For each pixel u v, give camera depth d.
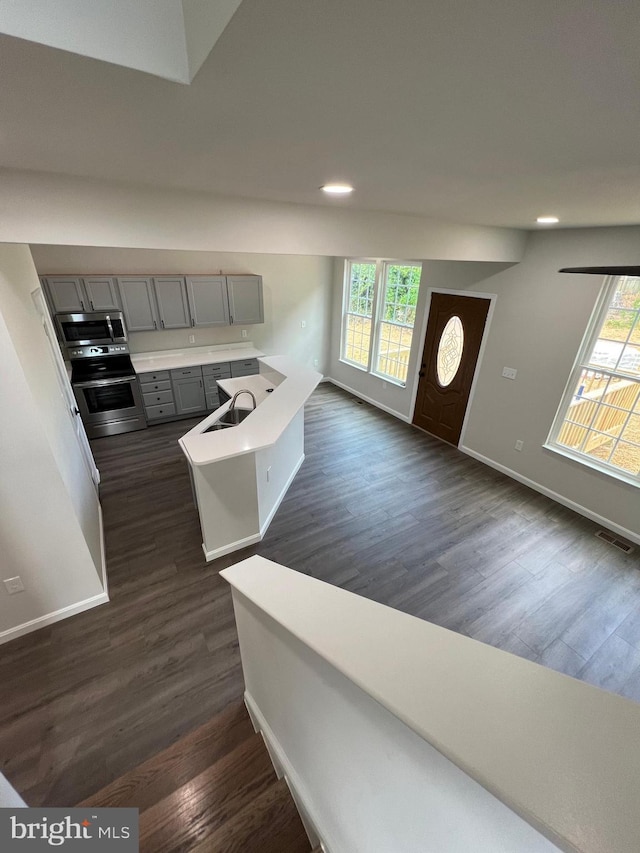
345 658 0.65
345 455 4.75
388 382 5.86
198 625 2.51
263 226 2.35
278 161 1.38
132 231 1.98
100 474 4.19
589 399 3.56
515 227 3.41
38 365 2.34
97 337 4.71
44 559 2.33
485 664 0.55
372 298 5.88
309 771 1.10
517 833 0.39
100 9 0.61
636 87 0.69
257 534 3.28
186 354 5.72
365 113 0.90
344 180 1.68
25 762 1.83
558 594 2.86
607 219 2.57
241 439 2.81
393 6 0.48
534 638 2.54
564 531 3.50
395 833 0.70
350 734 0.76
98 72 0.68
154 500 3.76
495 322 4.16
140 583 2.81
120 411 5.03
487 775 0.37
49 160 1.42
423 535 3.42
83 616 2.54
